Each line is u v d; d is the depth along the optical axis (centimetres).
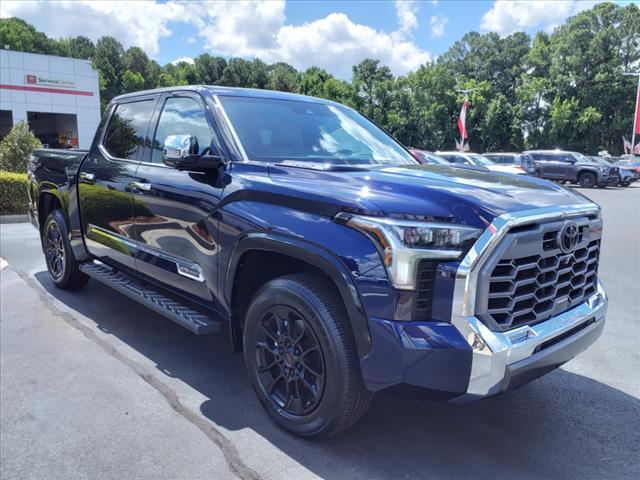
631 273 704
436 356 223
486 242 223
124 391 341
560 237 254
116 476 254
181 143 309
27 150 1403
